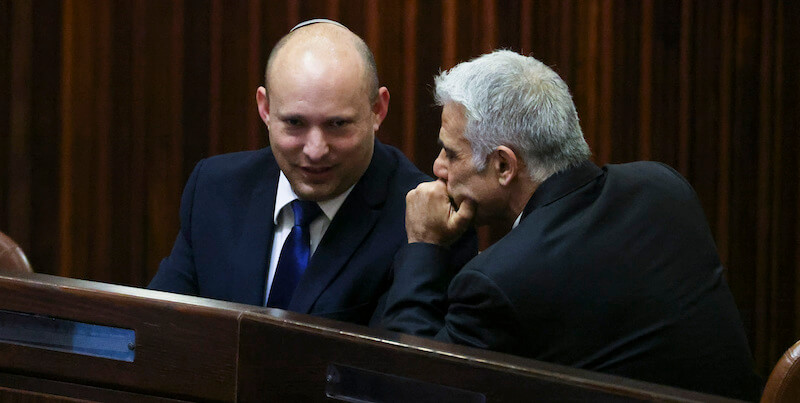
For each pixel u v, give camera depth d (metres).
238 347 4.42
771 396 4.51
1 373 4.77
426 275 6.38
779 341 12.88
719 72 12.47
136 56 11.86
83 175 11.97
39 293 4.65
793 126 12.63
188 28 11.87
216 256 7.03
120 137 11.95
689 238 6.07
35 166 11.95
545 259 5.62
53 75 11.87
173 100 11.91
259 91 6.99
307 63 6.33
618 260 5.74
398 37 12.00
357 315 6.71
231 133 11.98
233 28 11.88
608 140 12.33
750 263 12.76
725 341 5.89
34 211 11.98
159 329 4.51
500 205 6.37
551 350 5.59
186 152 11.98
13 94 11.83
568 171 6.15
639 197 6.11
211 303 4.60
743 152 12.62
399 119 12.09
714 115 12.50
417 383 4.24
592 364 5.61
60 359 4.64
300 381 4.35
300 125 6.39
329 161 6.46
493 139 6.15
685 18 12.34
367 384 4.29
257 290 6.84
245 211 7.10
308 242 6.85
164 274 7.18
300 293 6.66
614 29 12.24
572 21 12.19
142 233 12.05
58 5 11.80
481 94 6.14
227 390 4.44
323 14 11.91
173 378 4.50
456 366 4.18
